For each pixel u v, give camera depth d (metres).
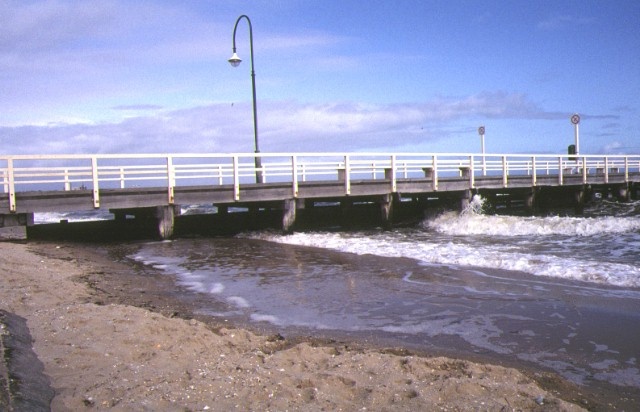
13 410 3.52
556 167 28.55
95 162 16.48
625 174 32.47
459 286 10.00
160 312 8.27
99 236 18.48
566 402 4.35
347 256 14.26
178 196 17.95
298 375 4.80
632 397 4.85
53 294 8.27
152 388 4.35
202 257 14.52
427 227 22.55
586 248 14.43
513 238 17.75
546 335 6.88
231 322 7.79
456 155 23.83
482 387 4.59
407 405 4.20
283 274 11.79
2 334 5.23
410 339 6.88
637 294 8.84
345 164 20.72
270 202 21.86
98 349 5.36
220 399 4.18
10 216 15.66
